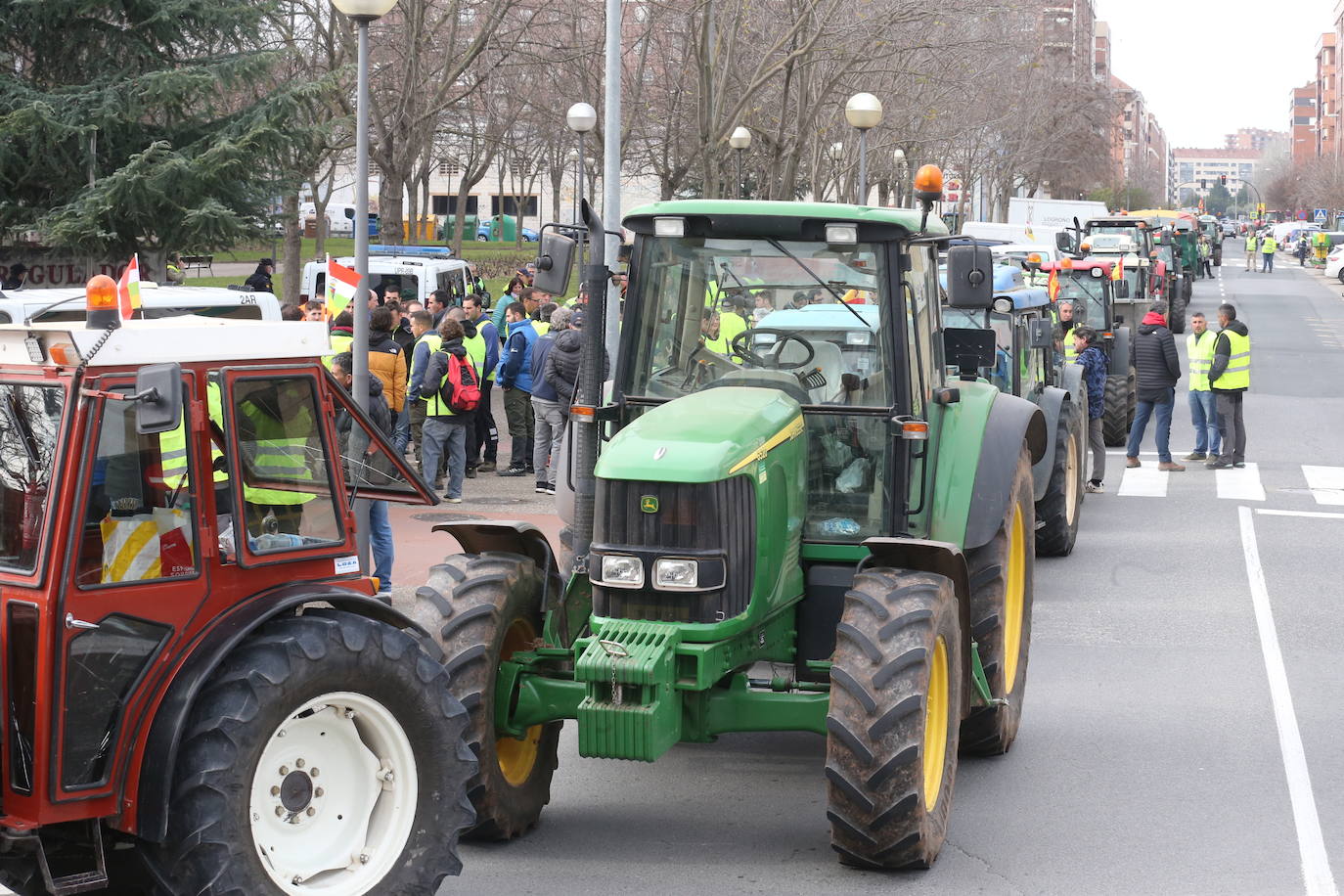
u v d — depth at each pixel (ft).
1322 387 111.04
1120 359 80.02
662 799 28.27
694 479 23.22
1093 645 40.40
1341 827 26.78
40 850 18.30
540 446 60.70
